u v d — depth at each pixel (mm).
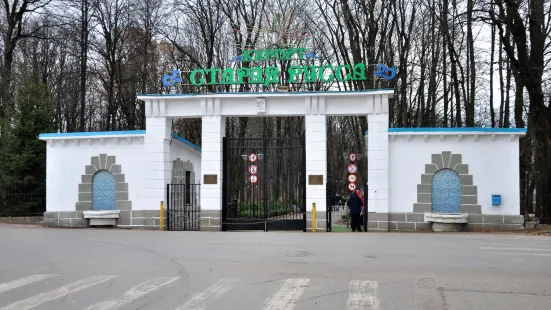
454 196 21641
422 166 21844
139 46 40344
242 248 15188
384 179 21766
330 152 55469
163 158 23203
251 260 12828
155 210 23078
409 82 36906
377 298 8664
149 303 8352
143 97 23125
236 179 34625
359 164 37469
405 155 21984
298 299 8602
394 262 12484
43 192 28344
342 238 18156
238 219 22547
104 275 10867
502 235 19406
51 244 16344
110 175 23766
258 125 50062
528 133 30938
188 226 24797
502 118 36250
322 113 22250
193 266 11961
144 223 23141
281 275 10781
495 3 23766
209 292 9156
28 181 28062
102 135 23547
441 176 21781
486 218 21375
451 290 9320
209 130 22906
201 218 22609
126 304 8297
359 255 13688
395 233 20594
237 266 11930
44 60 46062
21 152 28516
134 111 41156
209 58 38844
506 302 8438
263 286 9664
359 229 22562
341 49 35000
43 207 28328
